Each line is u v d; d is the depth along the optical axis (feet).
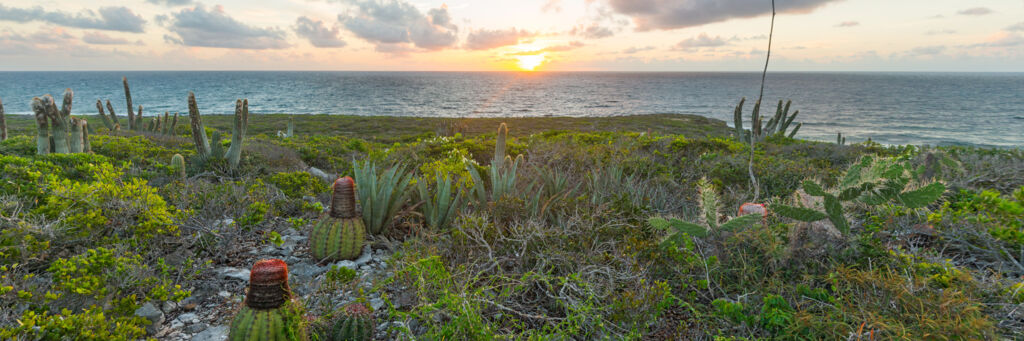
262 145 35.86
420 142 42.04
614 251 11.62
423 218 15.94
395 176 16.63
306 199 19.99
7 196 14.05
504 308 9.21
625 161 26.08
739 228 11.69
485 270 10.32
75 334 7.46
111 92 591.37
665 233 13.96
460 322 8.21
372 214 14.71
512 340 8.55
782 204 11.58
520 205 13.82
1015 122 277.23
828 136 193.06
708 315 9.67
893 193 11.37
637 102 479.41
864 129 226.38
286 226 16.05
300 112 319.88
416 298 10.14
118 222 13.21
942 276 9.32
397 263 11.03
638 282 9.94
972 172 21.43
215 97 498.69
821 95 595.88
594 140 43.70
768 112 341.00
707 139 40.70
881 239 12.75
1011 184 20.24
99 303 9.06
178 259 11.91
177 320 9.57
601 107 403.75
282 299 7.63
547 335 8.74
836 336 8.32
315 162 35.32
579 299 9.54
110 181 14.49
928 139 186.70
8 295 8.73
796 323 8.59
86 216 11.99
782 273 10.83
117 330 7.85
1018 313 8.52
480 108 372.79
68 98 24.71
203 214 14.82
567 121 186.60
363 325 8.43
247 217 14.19
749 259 11.26
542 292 10.78
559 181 18.04
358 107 377.50
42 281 10.07
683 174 25.17
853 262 10.67
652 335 9.25
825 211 11.30
